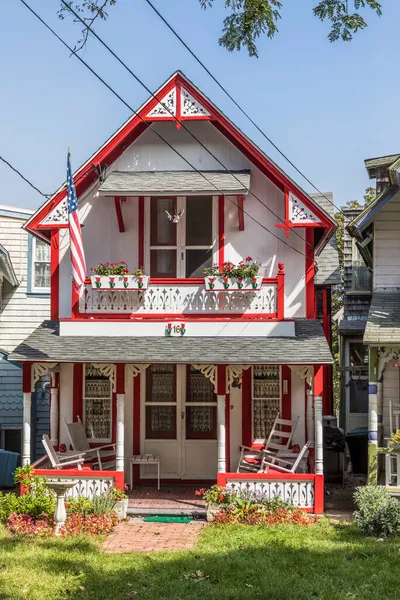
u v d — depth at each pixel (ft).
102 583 34.47
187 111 53.83
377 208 54.19
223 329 52.75
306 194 52.85
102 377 57.57
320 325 54.34
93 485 50.06
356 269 80.48
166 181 53.83
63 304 56.80
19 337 73.15
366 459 67.87
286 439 55.83
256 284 52.60
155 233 57.36
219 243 56.44
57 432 56.95
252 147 53.67
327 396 75.05
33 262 74.23
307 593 32.96
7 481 59.57
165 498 53.21
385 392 54.65
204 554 39.63
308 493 49.16
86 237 57.11
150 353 50.16
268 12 38.45
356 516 44.98
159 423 57.82
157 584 34.30
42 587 33.83
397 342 48.85
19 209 74.18
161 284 53.67
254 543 41.83
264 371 56.59
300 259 55.88
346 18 38.81
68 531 44.09
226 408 56.49
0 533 43.86
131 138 56.49
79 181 54.39
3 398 70.18
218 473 49.62
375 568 36.50
